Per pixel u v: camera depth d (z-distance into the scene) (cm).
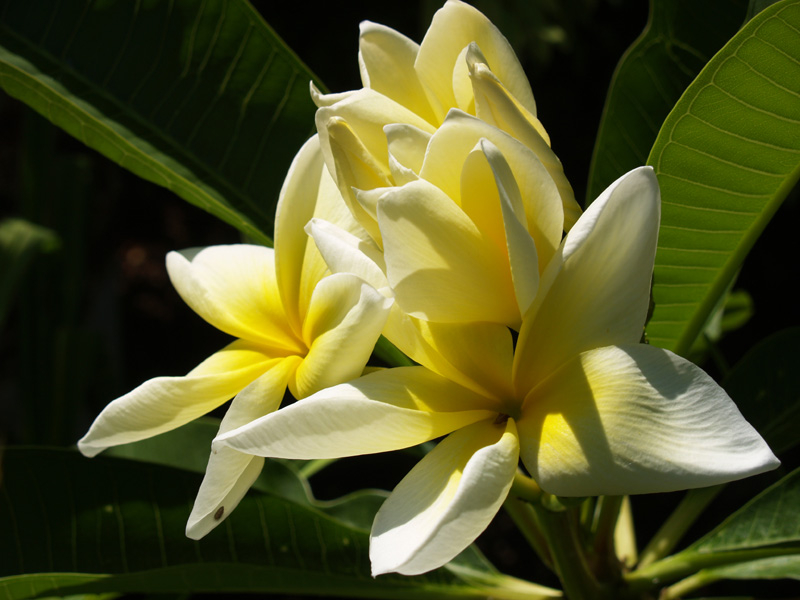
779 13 34
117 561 40
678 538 43
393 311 33
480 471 30
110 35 41
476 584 42
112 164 150
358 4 143
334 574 41
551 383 32
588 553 40
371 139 33
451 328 33
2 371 130
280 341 35
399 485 32
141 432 34
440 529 30
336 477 149
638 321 32
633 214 31
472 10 34
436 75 34
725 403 30
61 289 92
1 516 40
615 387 31
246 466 33
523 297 32
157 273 189
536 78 146
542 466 31
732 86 35
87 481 40
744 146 36
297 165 35
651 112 42
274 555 40
